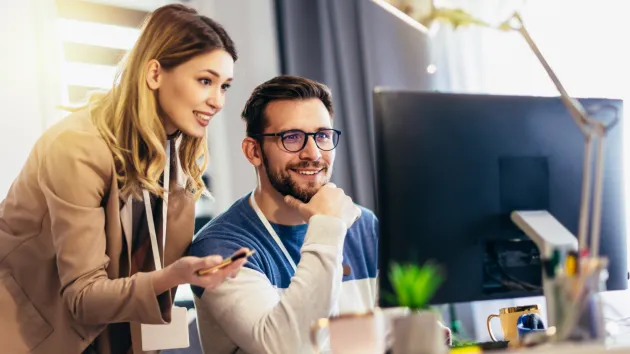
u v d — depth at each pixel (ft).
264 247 5.44
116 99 5.12
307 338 4.66
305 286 4.67
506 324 4.75
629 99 9.24
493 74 10.35
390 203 3.82
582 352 3.01
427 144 3.86
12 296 4.99
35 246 5.01
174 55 5.06
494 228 3.94
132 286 4.60
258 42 10.55
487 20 10.06
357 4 10.57
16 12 8.46
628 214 8.64
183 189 5.59
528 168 4.02
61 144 4.81
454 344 4.50
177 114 5.15
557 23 9.91
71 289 4.74
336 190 5.08
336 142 5.52
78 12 9.27
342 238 4.84
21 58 8.46
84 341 4.94
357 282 5.69
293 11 10.39
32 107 8.52
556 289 3.42
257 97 5.50
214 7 10.43
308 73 10.44
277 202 5.52
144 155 5.15
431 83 10.61
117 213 4.98
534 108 4.06
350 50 10.50
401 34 10.71
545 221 3.87
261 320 4.81
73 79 9.22
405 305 3.38
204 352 5.53
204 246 5.39
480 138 3.94
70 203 4.73
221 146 10.43
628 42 9.35
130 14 9.73
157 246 5.33
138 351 5.26
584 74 9.66
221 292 5.04
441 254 3.86
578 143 4.14
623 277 4.31
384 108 3.84
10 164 8.24
